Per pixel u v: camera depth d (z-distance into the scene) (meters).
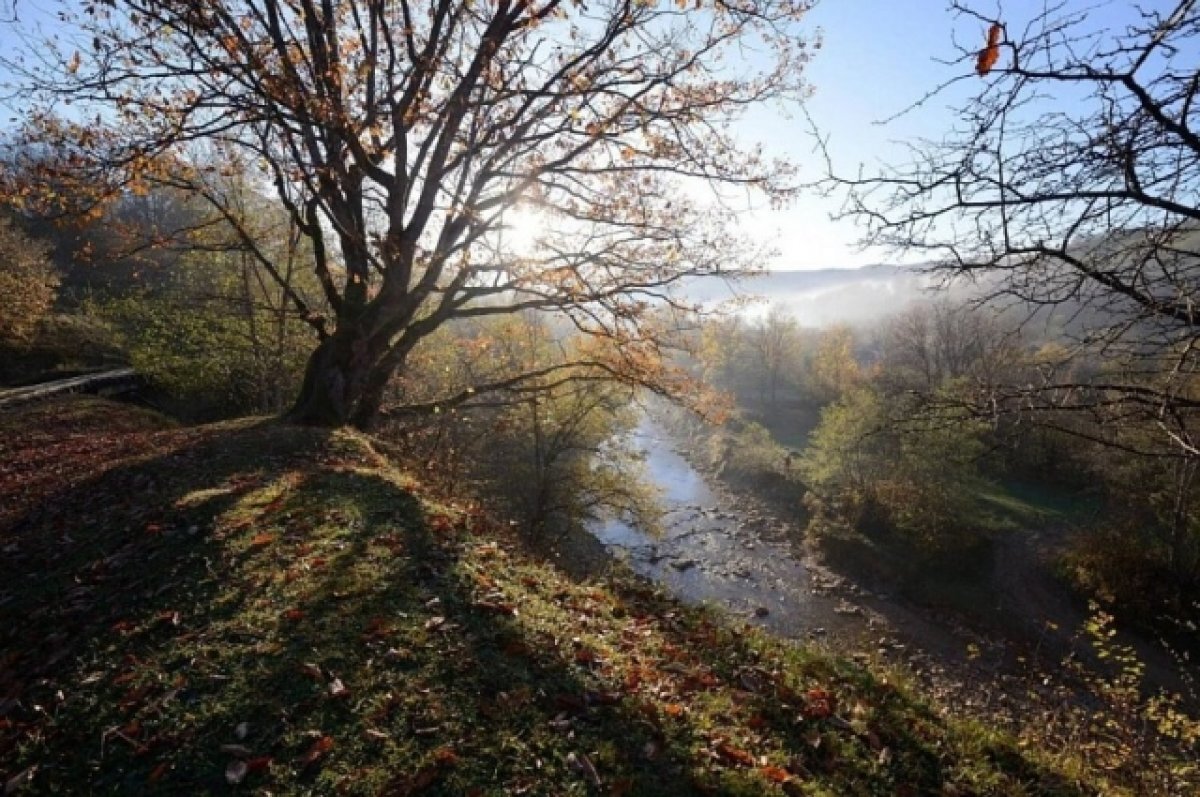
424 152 11.38
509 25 10.91
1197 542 21.39
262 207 20.09
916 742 4.70
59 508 8.38
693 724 4.19
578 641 4.96
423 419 16.73
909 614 23.39
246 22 11.27
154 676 4.26
